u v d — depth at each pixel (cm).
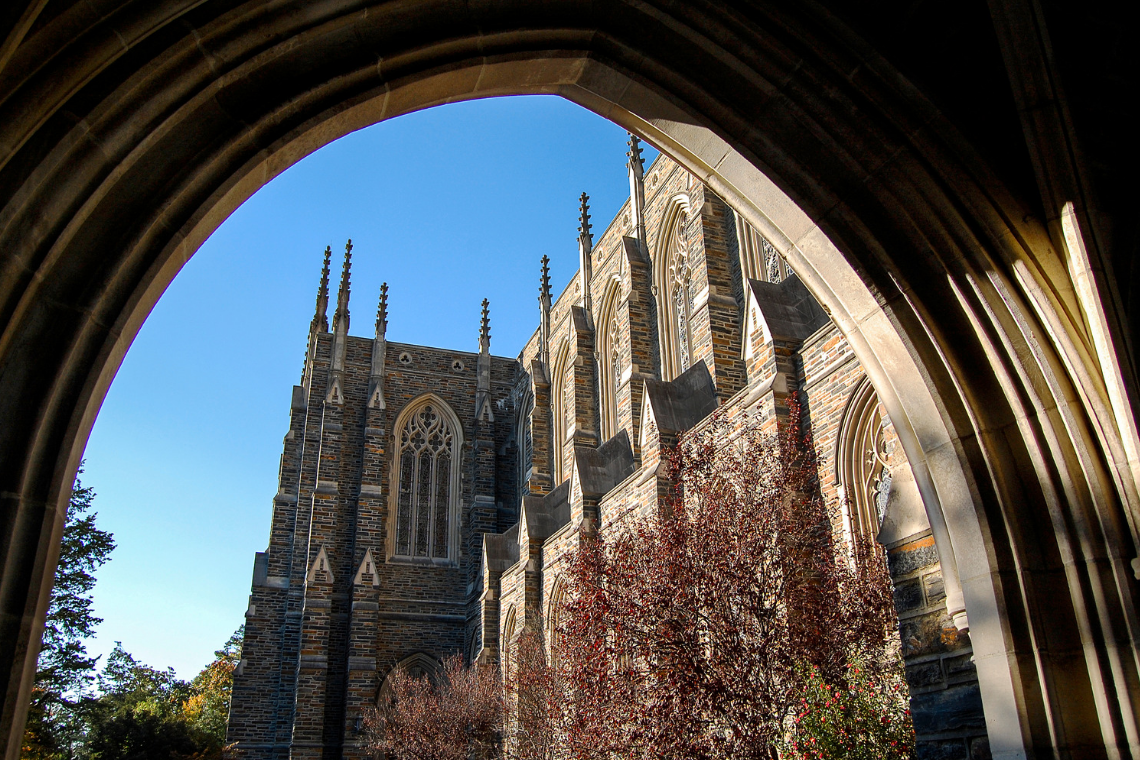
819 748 1018
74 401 484
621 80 684
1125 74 629
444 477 4622
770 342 1641
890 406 702
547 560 2889
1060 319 608
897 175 647
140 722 4694
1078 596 590
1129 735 554
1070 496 602
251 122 554
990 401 644
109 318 504
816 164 678
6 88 441
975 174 634
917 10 651
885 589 1143
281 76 569
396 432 4600
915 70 657
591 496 2567
